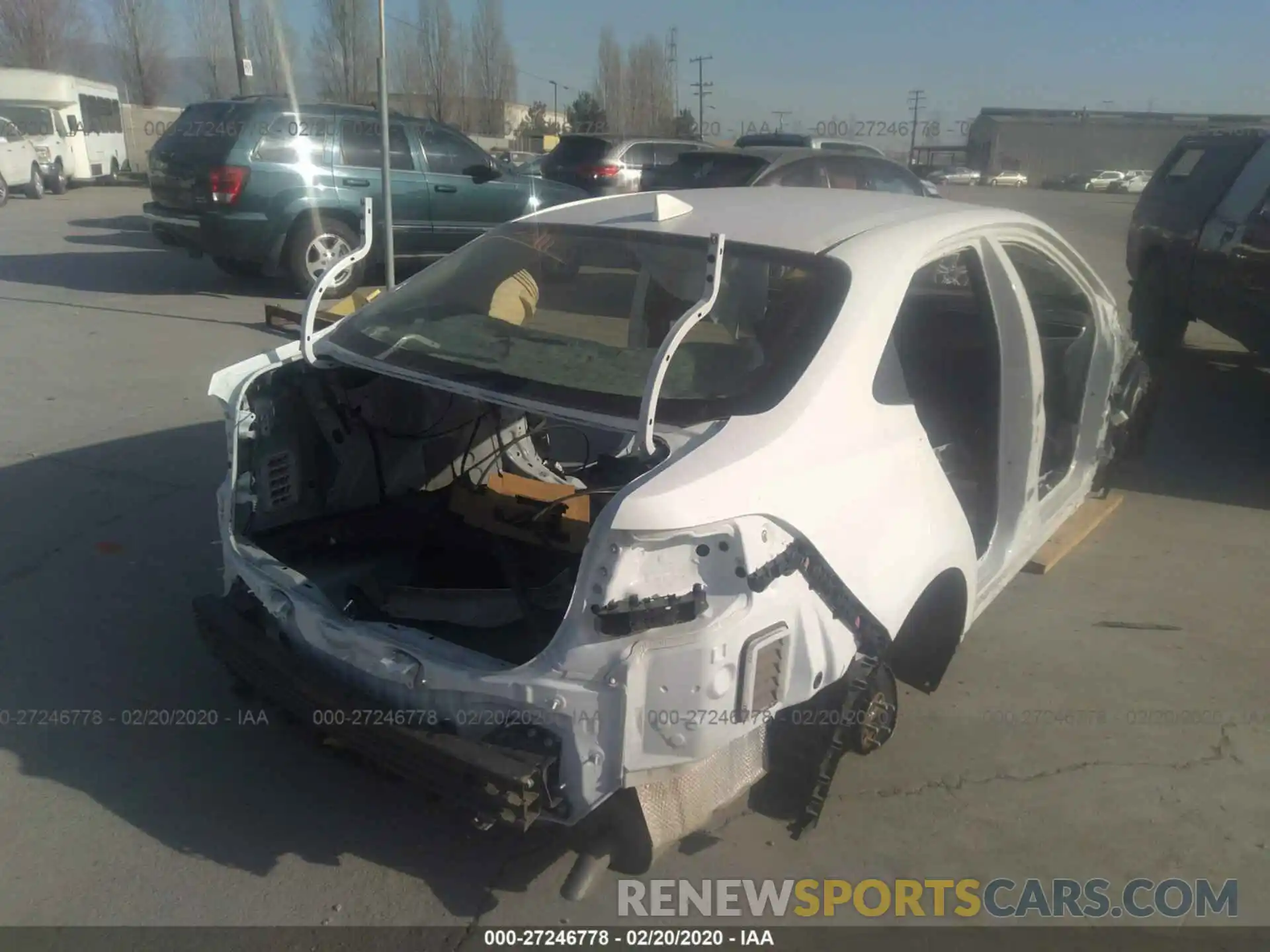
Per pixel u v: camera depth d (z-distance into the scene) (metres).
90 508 5.14
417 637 2.63
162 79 47.19
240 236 9.95
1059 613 4.54
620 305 3.24
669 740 2.41
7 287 10.86
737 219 3.43
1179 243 8.48
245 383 3.24
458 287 3.53
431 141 10.92
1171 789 3.38
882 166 11.95
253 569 2.99
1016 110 45.06
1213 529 5.54
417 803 3.19
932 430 3.87
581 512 3.60
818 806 2.92
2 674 3.74
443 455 3.89
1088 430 4.89
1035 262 4.29
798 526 2.54
